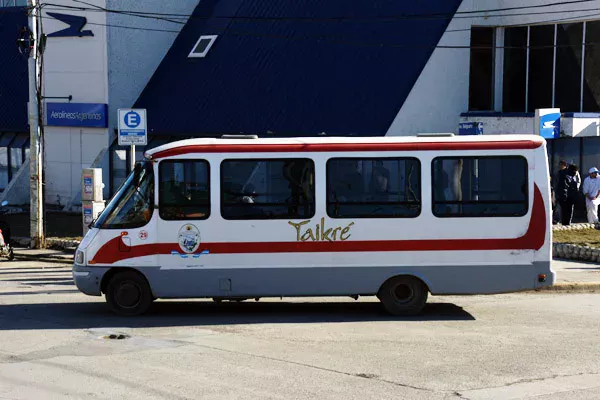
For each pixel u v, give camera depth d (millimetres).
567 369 9938
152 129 31000
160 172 13477
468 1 27062
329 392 8898
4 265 20797
